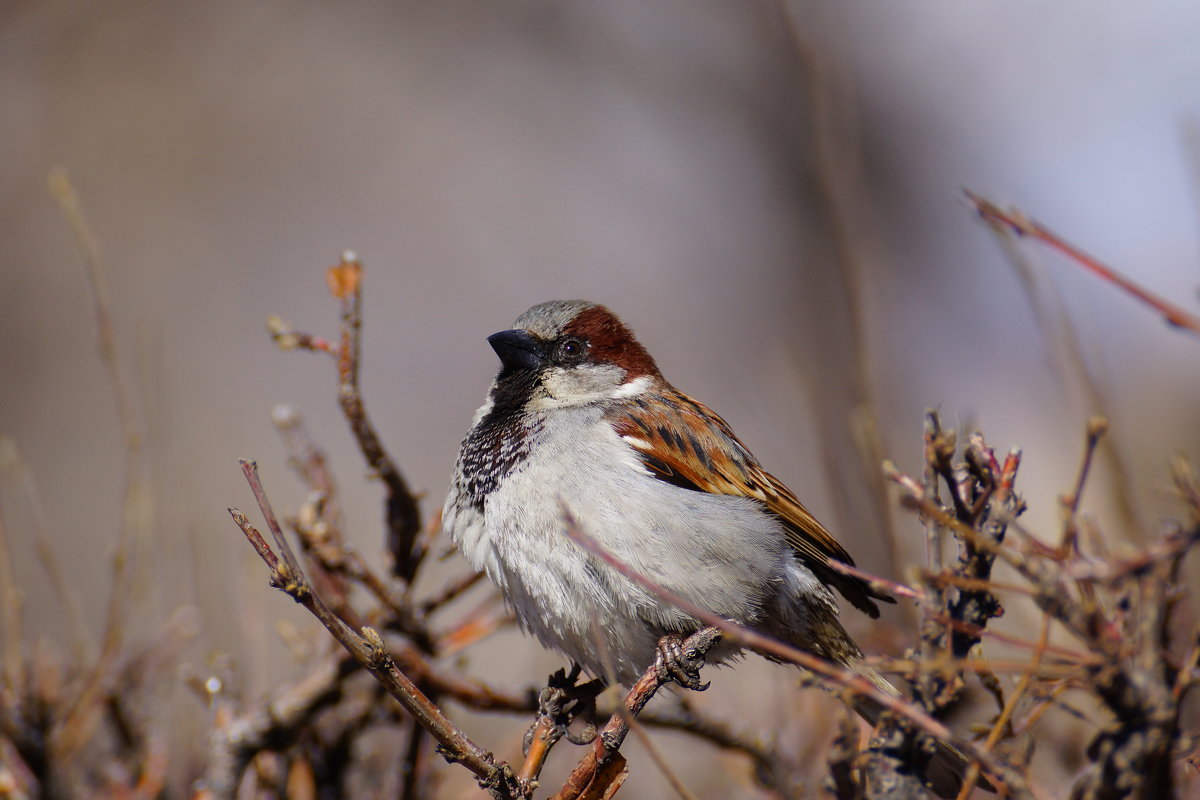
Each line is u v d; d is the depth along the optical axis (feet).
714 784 29.76
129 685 26.25
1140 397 44.65
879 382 28.09
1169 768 13.74
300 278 65.92
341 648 24.47
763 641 15.69
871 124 66.54
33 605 39.99
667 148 72.54
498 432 25.77
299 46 70.03
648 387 27.76
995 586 14.24
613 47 72.38
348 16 70.38
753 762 25.89
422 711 16.97
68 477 53.98
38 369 58.08
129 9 66.59
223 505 38.47
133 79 66.28
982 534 15.16
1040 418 43.11
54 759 24.54
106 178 63.93
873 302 28.71
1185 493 13.35
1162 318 13.07
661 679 20.24
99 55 65.92
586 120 73.00
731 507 25.08
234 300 63.57
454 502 25.77
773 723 26.89
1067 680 14.96
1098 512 27.04
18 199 62.18
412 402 64.64
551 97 73.00
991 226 20.63
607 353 27.63
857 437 25.76
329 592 25.44
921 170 66.13
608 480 24.40
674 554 24.12
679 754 32.12
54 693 25.66
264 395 60.80
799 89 68.95
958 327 59.88
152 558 26.84
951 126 67.21
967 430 16.87
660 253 70.59
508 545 24.50
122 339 58.80
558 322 27.76
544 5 72.28
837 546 26.18
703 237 69.77
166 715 26.03
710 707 28.48
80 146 64.28
